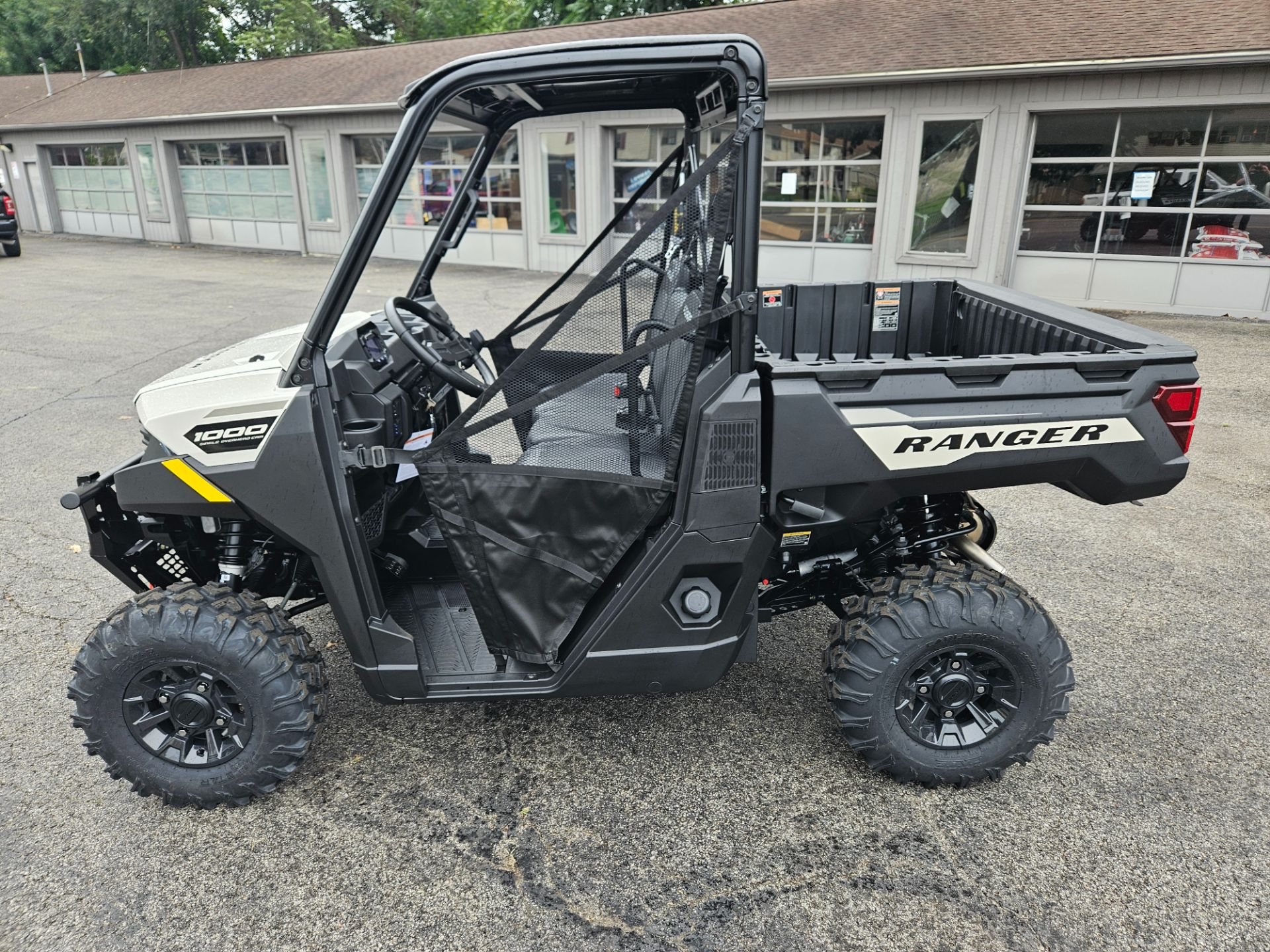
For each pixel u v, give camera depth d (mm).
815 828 2340
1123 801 2434
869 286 3648
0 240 15758
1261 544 4137
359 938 2006
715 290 2092
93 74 23172
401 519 2822
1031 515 4562
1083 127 9742
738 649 2461
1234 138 9117
